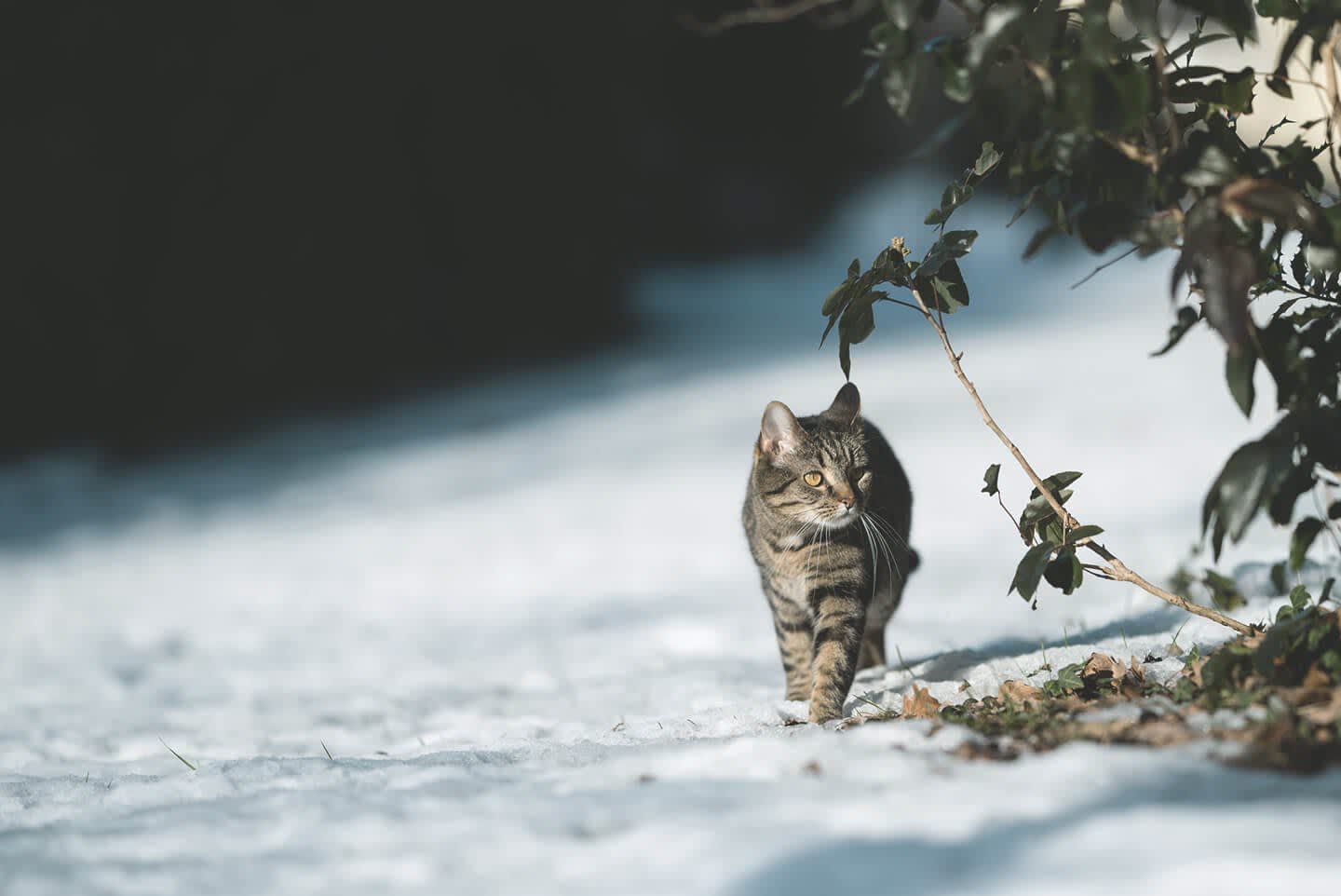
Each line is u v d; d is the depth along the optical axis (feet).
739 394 90.27
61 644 47.98
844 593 24.21
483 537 60.95
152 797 19.61
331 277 104.22
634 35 125.59
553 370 112.57
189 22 95.61
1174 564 33.96
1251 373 15.34
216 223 98.02
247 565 60.39
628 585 49.44
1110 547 39.14
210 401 97.86
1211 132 17.57
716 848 13.20
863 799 14.39
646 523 60.13
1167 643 23.49
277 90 100.22
